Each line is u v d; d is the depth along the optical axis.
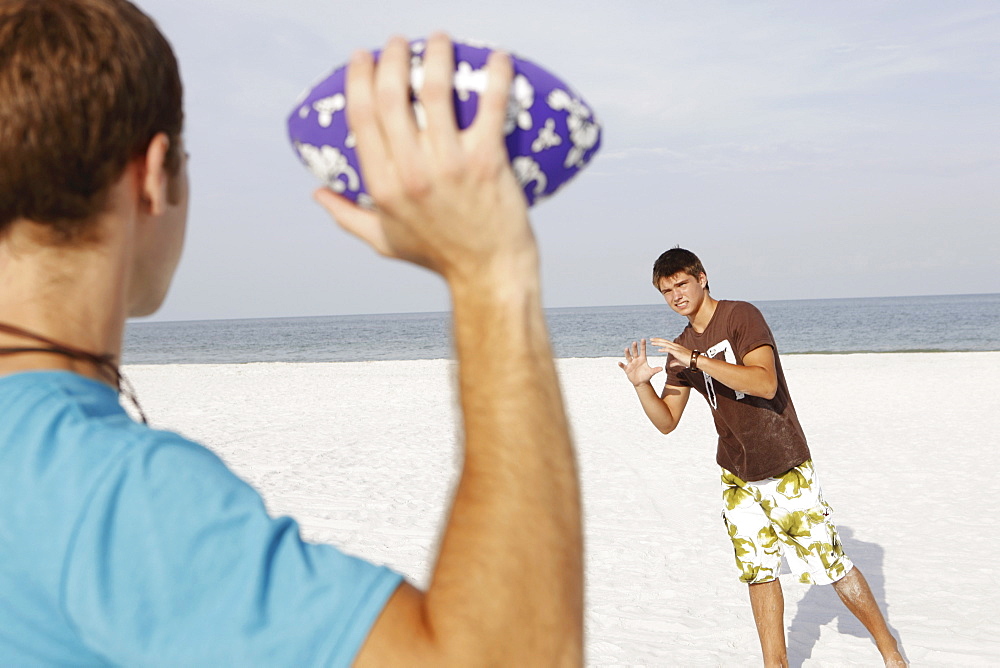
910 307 113.50
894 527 6.70
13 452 0.64
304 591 0.59
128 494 0.61
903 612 5.00
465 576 0.60
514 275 0.67
